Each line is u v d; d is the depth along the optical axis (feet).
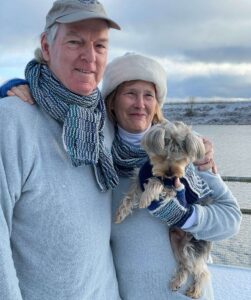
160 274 6.18
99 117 5.38
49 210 4.78
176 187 5.75
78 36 5.04
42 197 4.76
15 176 4.57
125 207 6.13
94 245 5.22
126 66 6.49
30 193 4.72
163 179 5.77
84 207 5.11
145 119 6.63
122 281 6.27
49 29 5.17
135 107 6.53
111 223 6.34
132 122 6.54
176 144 5.63
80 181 5.15
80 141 5.00
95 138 5.18
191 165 6.30
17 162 4.62
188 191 6.07
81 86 5.08
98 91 5.52
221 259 11.92
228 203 6.62
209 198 6.56
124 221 6.31
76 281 4.98
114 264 6.38
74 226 4.91
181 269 6.23
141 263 6.19
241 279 9.50
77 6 5.00
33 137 4.81
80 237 4.96
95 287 5.35
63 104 5.04
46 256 4.81
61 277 4.89
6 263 4.34
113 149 6.41
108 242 5.79
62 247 4.84
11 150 4.59
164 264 6.21
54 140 4.99
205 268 6.59
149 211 6.03
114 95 6.71
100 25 5.15
